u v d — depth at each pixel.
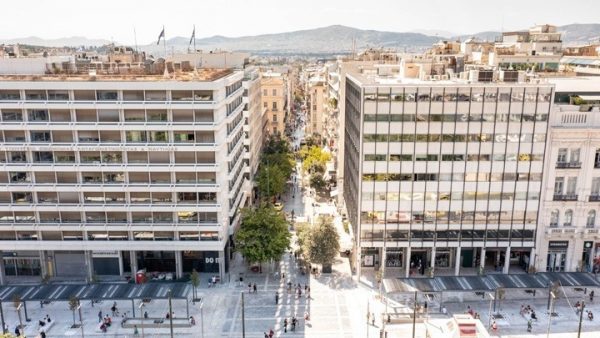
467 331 62.69
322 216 96.50
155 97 80.06
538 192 84.62
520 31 170.62
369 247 88.12
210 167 81.75
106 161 81.88
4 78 82.88
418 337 69.50
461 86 79.62
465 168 83.00
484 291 76.19
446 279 78.88
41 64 93.19
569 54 164.88
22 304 80.38
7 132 80.94
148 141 81.19
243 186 114.62
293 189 147.38
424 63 102.44
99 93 79.81
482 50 144.62
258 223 88.12
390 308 78.56
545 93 80.38
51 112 80.38
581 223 86.62
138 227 84.31
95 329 72.94
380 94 79.75
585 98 85.88
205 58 130.50
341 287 85.50
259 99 153.25
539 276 79.81
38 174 82.50
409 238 85.69
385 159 82.31
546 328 72.62
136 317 75.69
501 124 81.38
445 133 81.44
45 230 84.38
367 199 84.06
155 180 82.75
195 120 80.56
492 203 84.62
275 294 83.06
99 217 84.38
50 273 88.38
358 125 86.75
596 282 77.94
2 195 83.31
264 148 166.00
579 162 84.06
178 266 87.19
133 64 98.25
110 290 76.31
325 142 185.50
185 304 80.44
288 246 91.06
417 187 83.56
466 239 85.88
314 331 71.88
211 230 84.50
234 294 83.31
